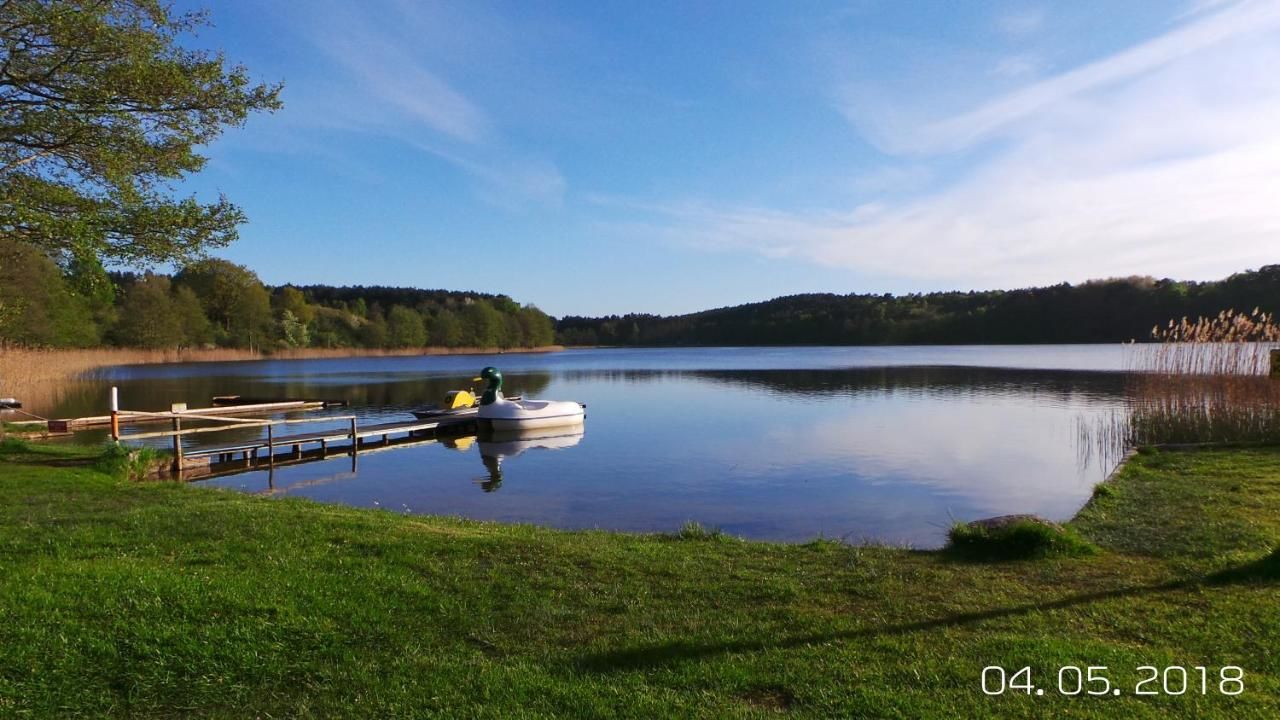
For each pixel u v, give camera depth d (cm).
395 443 2370
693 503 1375
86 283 1298
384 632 528
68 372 4772
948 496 1410
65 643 486
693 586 640
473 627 541
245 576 628
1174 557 713
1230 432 1597
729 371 6022
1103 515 917
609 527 1183
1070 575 661
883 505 1337
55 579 598
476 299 13662
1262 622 518
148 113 1181
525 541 796
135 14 1174
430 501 1428
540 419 2572
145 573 618
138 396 3738
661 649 494
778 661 469
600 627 542
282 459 2033
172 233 1216
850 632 522
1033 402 3127
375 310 11025
